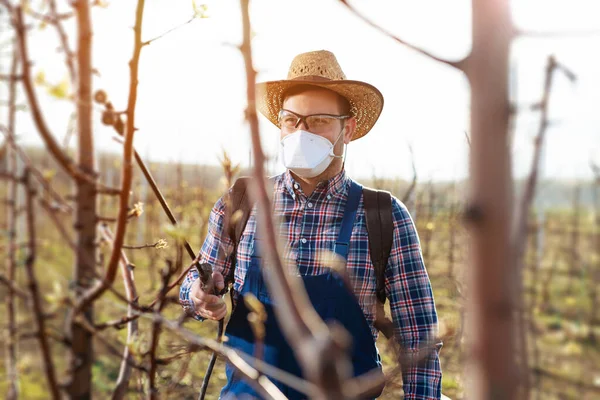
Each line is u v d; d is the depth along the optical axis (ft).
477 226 1.43
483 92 1.46
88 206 2.67
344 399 1.56
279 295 1.71
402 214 6.54
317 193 6.56
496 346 1.39
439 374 6.00
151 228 24.18
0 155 2.37
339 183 6.61
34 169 2.41
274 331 5.87
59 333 2.64
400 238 6.44
